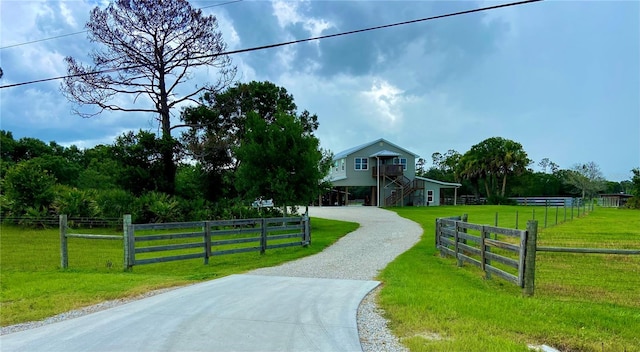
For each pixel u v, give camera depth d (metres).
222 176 23.38
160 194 20.19
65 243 9.59
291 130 18.89
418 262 9.89
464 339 4.29
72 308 5.90
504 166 47.62
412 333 4.57
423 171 72.50
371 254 11.38
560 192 61.72
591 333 4.55
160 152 21.81
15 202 18.78
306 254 11.48
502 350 3.99
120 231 17.39
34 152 43.16
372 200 41.97
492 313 5.24
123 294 6.63
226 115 25.55
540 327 4.71
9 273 8.66
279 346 4.21
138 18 22.20
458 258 9.69
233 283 7.34
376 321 5.05
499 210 33.38
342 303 5.87
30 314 5.58
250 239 11.28
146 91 23.80
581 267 9.34
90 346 4.27
